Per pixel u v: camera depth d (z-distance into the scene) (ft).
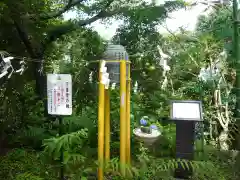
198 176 8.79
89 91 13.20
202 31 12.98
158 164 8.54
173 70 13.80
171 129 12.14
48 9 13.23
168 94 13.62
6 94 13.14
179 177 8.79
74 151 9.05
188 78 14.19
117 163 7.77
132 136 10.87
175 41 13.73
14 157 10.69
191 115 8.70
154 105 13.15
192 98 13.43
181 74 14.06
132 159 9.88
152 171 8.45
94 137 11.41
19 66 12.46
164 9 12.68
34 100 14.02
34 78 13.92
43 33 13.16
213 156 11.02
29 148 11.85
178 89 14.03
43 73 13.71
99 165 7.67
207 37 12.23
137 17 12.73
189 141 8.75
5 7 10.22
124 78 8.21
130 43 13.83
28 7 11.23
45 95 13.58
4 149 12.30
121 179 8.28
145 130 10.99
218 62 11.78
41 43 13.39
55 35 13.29
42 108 14.17
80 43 13.70
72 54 13.65
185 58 13.48
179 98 13.08
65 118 11.45
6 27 11.93
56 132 11.92
